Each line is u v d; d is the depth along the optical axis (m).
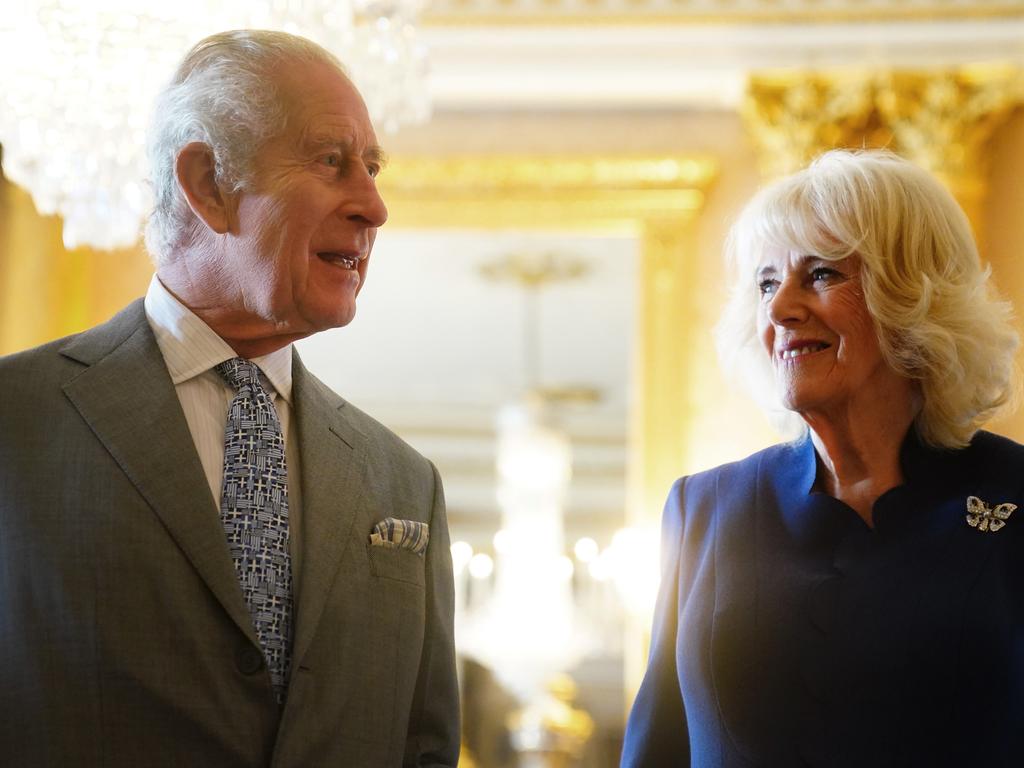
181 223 2.11
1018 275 5.65
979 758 2.00
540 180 5.93
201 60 2.13
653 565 5.76
